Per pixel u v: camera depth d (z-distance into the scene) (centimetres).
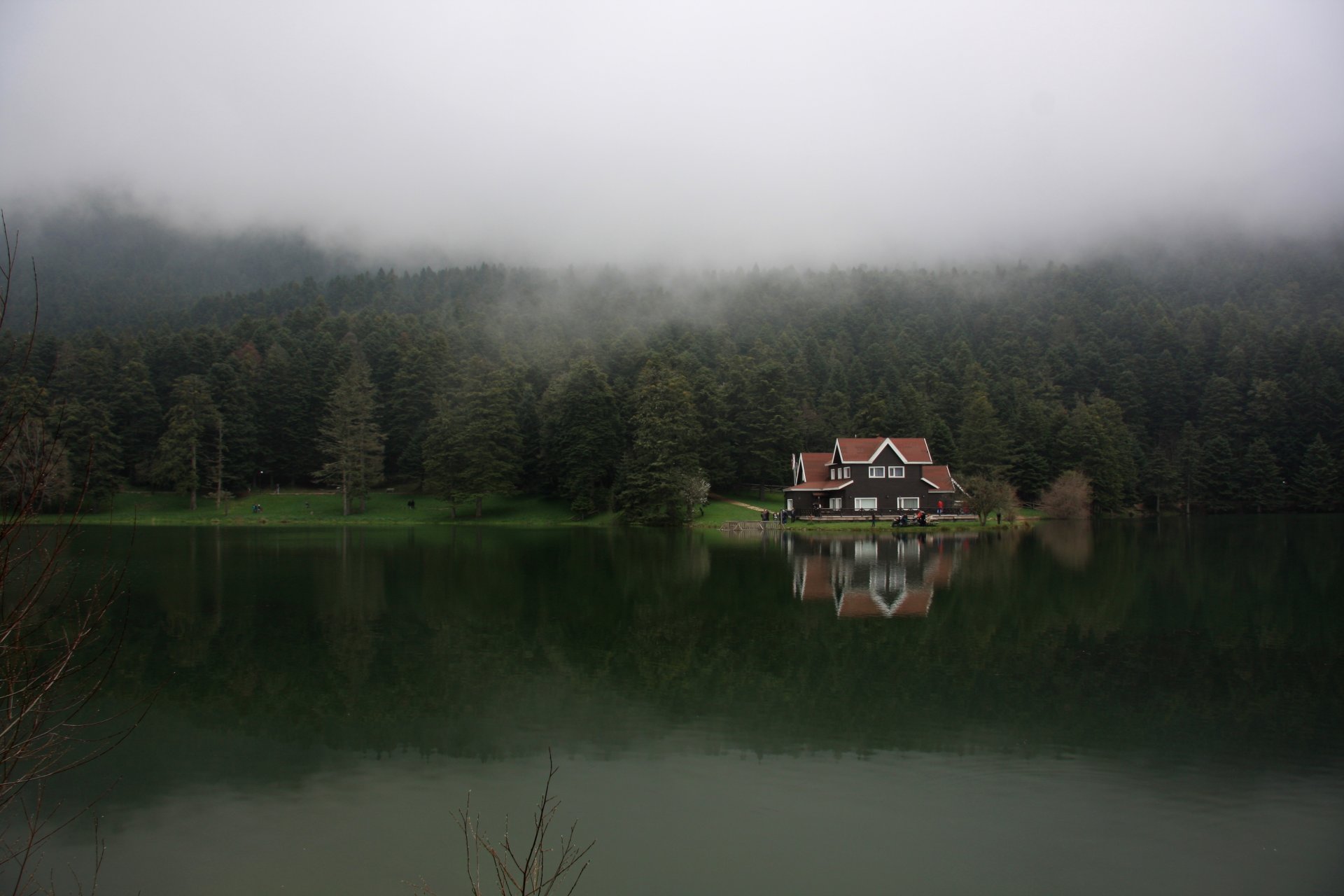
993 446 8894
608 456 8262
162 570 4053
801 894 1094
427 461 8275
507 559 4716
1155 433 11925
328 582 3706
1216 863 1182
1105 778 1462
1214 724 1728
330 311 19650
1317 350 11825
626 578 3847
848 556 4831
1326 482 9700
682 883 1114
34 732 681
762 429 9075
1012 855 1203
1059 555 4825
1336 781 1451
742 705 1859
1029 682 2027
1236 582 3675
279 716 1789
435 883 1127
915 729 1703
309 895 1098
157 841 1239
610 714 1798
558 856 1193
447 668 2167
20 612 609
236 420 8862
